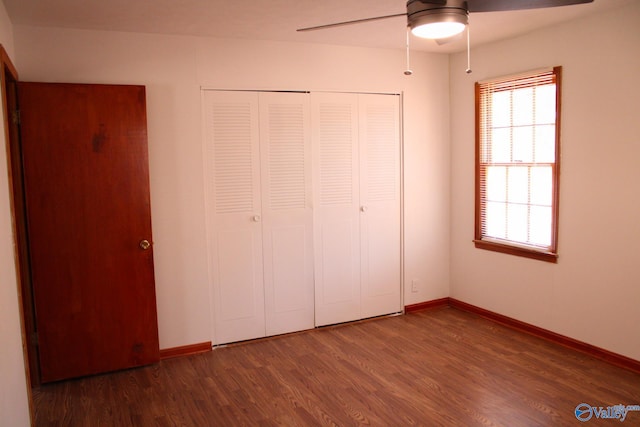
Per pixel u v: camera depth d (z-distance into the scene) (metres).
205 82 3.66
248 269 3.94
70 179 3.25
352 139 4.23
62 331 3.31
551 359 3.51
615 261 3.34
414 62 4.43
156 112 3.54
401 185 4.51
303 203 4.08
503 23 3.53
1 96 2.40
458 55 4.50
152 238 3.54
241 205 3.87
